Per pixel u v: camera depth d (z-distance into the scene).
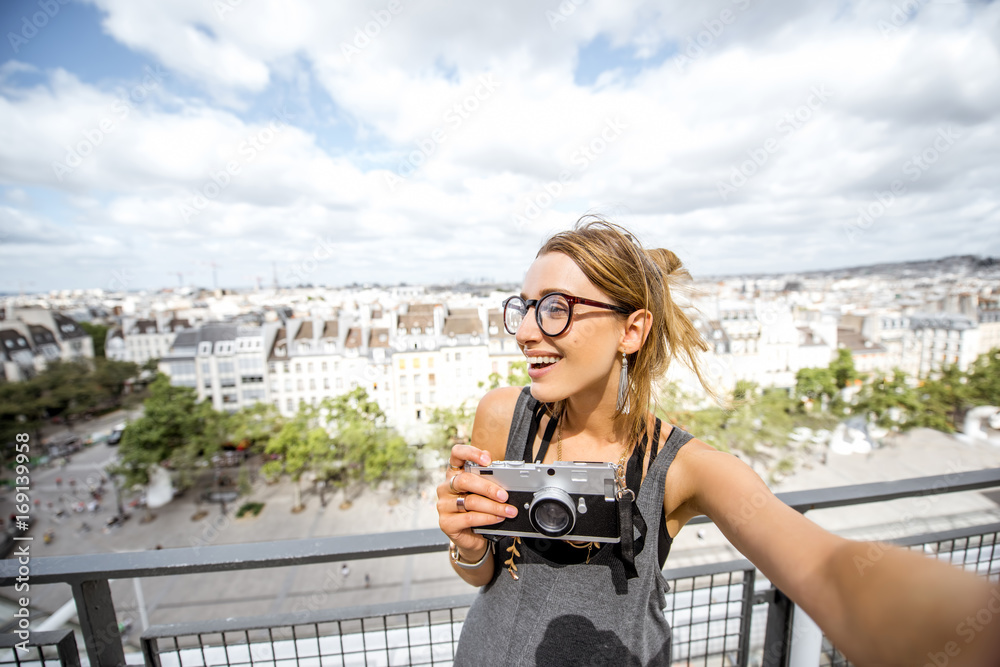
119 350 53.97
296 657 2.22
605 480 1.06
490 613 1.27
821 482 28.91
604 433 1.28
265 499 31.75
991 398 33.97
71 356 50.00
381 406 43.19
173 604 19.98
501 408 1.52
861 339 45.41
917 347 44.06
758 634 2.54
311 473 34.41
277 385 46.34
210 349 45.56
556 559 1.18
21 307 49.22
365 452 30.77
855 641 0.66
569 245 1.12
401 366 42.84
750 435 31.36
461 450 1.16
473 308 49.56
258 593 20.69
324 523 28.45
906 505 24.55
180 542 27.16
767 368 41.72
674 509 1.16
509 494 1.11
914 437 35.84
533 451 1.38
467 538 1.17
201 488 33.91
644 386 1.20
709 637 2.41
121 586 21.14
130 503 32.03
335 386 46.25
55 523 29.34
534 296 1.18
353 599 20.20
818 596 0.75
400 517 28.70
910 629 0.57
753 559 0.92
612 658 1.11
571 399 1.28
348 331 46.91
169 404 32.22
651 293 1.18
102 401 49.22
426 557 22.77
